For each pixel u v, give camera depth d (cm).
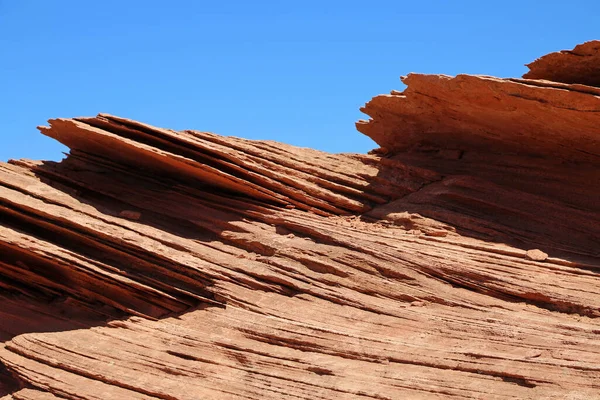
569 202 1988
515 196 2036
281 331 1792
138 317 1953
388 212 2142
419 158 2341
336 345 1719
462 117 2141
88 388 1720
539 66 1973
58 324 2041
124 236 2020
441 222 2030
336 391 1584
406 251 1934
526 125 2008
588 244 1877
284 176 2209
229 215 2188
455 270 1861
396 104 2278
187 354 1784
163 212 2223
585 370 1460
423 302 1825
